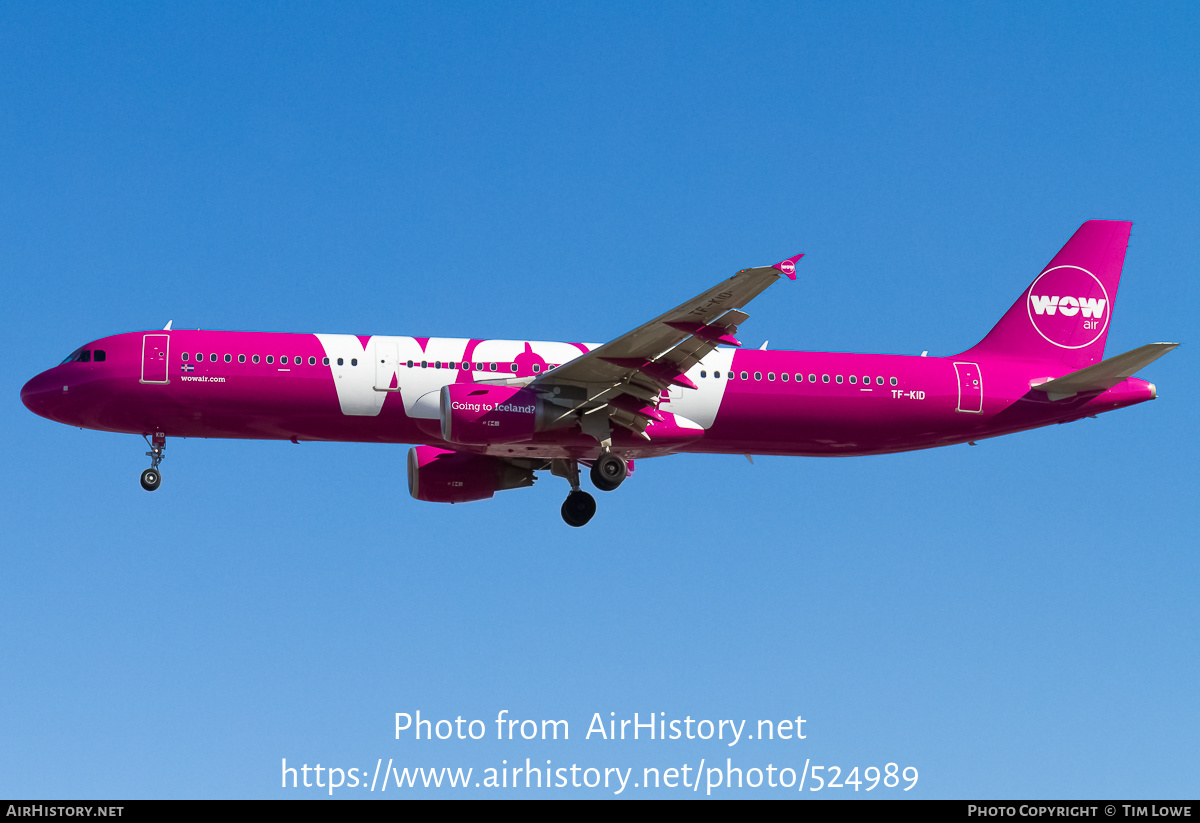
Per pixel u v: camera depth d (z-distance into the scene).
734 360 60.91
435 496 62.75
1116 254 66.94
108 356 57.28
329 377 57.38
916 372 62.41
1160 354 58.88
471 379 58.38
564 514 62.91
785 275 48.72
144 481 58.56
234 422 57.62
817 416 61.09
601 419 57.59
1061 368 65.50
